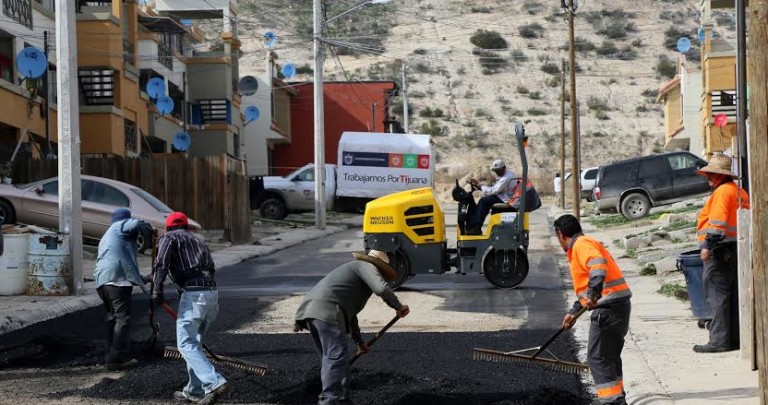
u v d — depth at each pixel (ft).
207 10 158.40
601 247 27.14
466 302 52.06
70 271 54.60
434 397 29.60
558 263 69.46
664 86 192.95
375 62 314.35
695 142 176.55
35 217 74.59
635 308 46.62
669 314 44.52
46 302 51.49
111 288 35.40
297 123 201.36
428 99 293.23
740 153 41.01
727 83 146.10
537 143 267.80
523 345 38.29
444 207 162.09
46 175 89.04
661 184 105.19
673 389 29.94
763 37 23.58
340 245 91.76
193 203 92.58
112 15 111.55
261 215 128.36
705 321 40.32
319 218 114.62
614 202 106.22
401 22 349.82
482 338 40.19
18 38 95.30
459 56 323.37
